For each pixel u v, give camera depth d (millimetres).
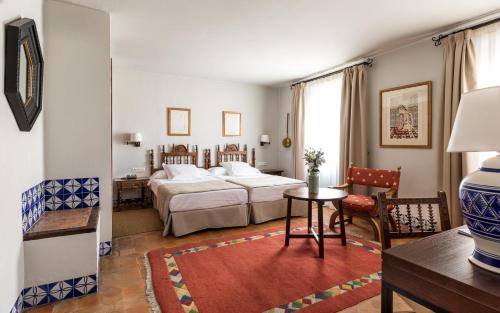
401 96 3740
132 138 4785
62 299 1996
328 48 3807
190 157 5492
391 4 2625
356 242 3123
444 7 2680
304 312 1842
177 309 1869
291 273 2383
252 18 2926
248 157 6148
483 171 1006
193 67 4781
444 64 3180
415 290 979
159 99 5195
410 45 3639
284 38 3465
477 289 815
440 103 3221
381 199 1466
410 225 1511
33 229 2023
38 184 2312
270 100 6379
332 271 2420
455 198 3027
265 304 1931
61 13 2578
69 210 2611
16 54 1586
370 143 4219
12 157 1672
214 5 2656
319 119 5102
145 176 5117
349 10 2744
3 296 1526
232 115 5910
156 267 2482
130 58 4301
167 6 2672
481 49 2941
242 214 3729
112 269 2475
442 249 1121
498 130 958
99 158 2760
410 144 3648
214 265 2533
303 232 3508
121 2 2592
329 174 4887
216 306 1902
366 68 4176
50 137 2561
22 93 1768
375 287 2156
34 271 1923
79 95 2658
